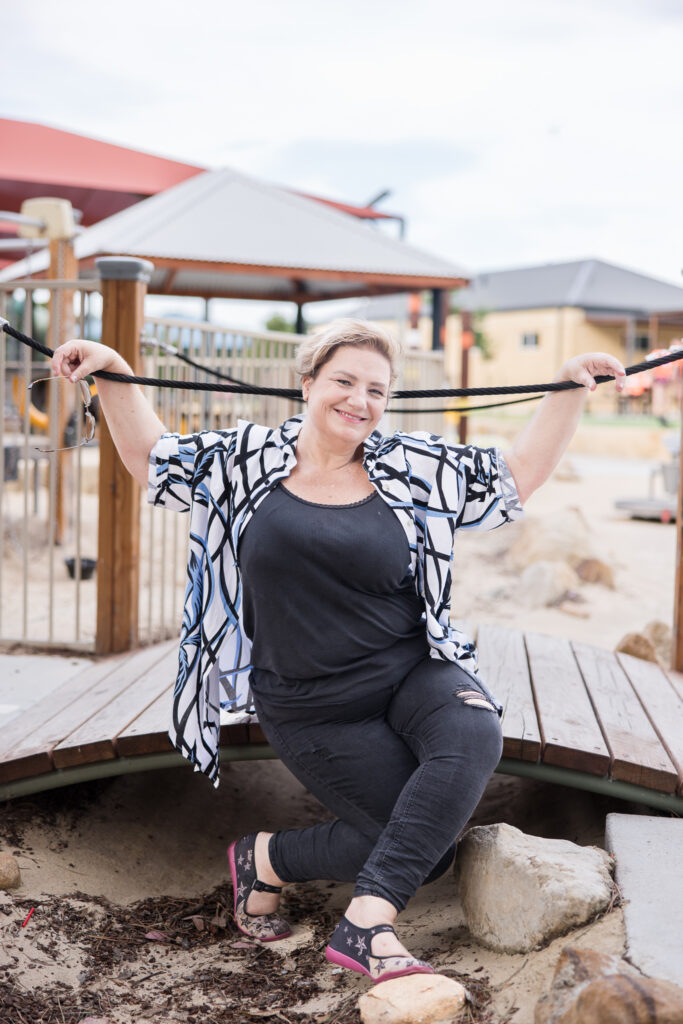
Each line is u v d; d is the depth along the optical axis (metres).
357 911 2.44
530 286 47.50
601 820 3.54
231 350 5.91
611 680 4.17
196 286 13.39
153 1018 2.51
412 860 2.46
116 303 4.80
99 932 2.95
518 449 2.79
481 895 2.67
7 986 2.57
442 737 2.56
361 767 2.61
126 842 3.57
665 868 2.70
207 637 2.80
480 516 2.77
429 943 2.79
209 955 2.86
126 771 3.37
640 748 3.29
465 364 12.94
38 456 7.89
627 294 45.53
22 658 4.89
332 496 2.63
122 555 4.95
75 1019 2.48
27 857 3.26
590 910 2.46
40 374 7.46
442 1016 2.26
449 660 2.70
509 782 4.26
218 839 3.80
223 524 2.76
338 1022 2.39
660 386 26.95
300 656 2.62
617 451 21.39
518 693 3.77
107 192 12.14
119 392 2.84
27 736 3.54
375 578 2.58
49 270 7.91
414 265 10.91
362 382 2.58
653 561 8.93
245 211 10.73
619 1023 1.97
